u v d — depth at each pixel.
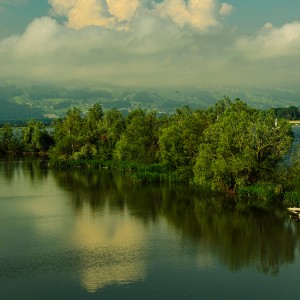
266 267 48.03
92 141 146.75
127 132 126.19
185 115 122.00
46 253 53.03
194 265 48.78
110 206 78.12
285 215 69.19
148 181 103.38
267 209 73.00
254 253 52.34
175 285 43.59
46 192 92.94
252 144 80.62
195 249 54.00
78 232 61.66
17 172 127.19
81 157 143.12
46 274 46.66
